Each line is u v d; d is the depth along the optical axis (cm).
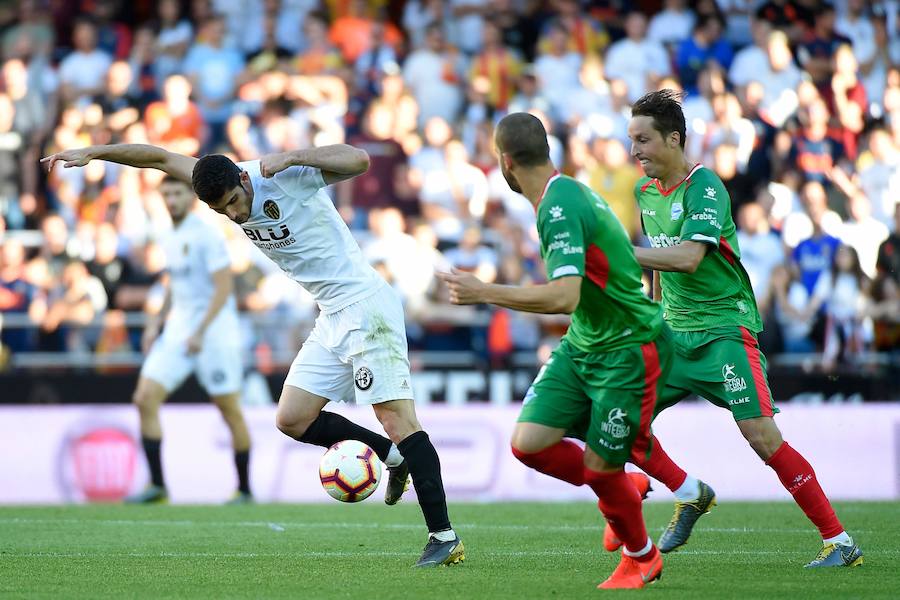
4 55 6078
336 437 2375
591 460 1878
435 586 1941
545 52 6022
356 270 2278
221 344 3781
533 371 4516
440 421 4378
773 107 5834
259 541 2653
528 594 1845
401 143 5472
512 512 3369
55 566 2236
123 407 4356
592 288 1825
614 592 1866
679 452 4394
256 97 5728
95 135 5538
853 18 6272
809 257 5128
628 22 5991
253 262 4934
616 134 5631
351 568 2183
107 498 4309
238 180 2134
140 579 2056
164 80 5875
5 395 4378
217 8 6212
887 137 5812
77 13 6250
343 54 6138
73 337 4797
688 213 2200
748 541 2605
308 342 2370
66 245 5022
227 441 4334
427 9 6381
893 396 4609
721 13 6209
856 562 2186
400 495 2439
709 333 2314
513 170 1858
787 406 4453
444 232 5231
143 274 4953
